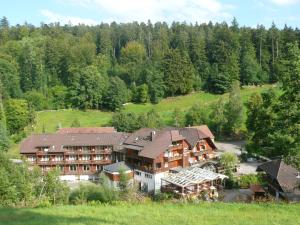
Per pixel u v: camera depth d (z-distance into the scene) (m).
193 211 27.56
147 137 78.19
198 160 79.25
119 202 32.78
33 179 44.91
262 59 157.25
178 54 147.12
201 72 154.38
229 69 145.38
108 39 190.75
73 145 84.19
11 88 143.62
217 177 65.94
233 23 187.00
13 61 162.75
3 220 25.72
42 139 87.12
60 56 162.50
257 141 73.06
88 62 167.88
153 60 168.38
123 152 80.06
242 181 66.50
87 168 85.44
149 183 72.31
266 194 54.25
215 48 157.12
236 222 24.61
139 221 24.69
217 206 29.33
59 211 28.05
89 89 138.62
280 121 37.38
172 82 144.88
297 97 35.06
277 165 54.44
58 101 143.38
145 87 141.62
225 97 139.38
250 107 95.44
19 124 120.75
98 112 139.00
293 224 24.30
